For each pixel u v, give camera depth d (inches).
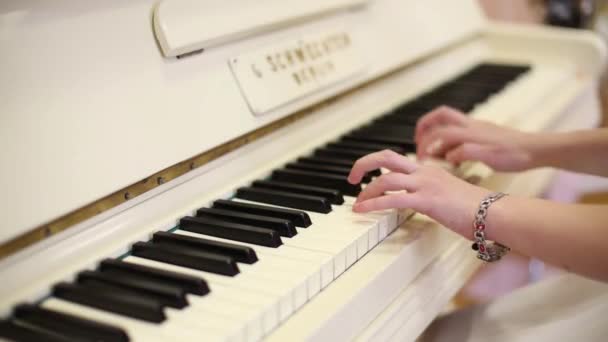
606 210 27.6
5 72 25.1
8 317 23.4
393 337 28.8
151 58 31.4
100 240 27.5
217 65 35.1
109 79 29.1
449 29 61.3
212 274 25.7
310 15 41.9
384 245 30.2
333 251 27.1
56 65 27.1
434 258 33.0
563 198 77.2
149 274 25.3
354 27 47.6
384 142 41.8
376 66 48.3
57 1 27.7
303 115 41.7
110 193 27.7
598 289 34.9
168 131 31.0
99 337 21.5
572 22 99.2
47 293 24.7
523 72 61.8
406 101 52.6
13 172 24.4
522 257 73.3
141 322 22.4
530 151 38.9
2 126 24.5
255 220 29.5
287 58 39.8
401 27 53.4
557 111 54.7
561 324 33.3
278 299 23.5
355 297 25.9
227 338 21.3
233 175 35.5
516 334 34.9
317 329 23.6
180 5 32.6
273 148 38.8
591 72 65.2
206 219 30.0
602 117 84.3
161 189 30.9
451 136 40.1
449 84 57.9
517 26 69.9
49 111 26.3
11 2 25.8
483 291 74.6
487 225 29.0
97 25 29.2
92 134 27.6
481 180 39.3
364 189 31.6
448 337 37.7
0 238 23.4
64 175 26.0
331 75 42.7
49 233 25.5
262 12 37.7
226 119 34.4
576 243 27.1
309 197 31.7
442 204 29.7
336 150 40.0
